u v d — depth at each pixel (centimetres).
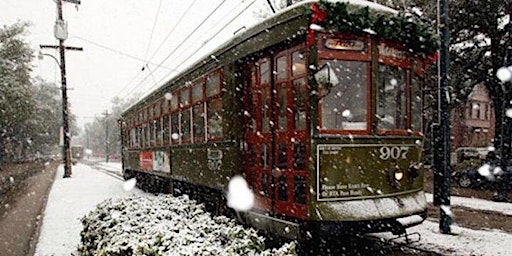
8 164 4969
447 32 763
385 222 606
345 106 601
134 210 567
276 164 673
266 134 697
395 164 631
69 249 722
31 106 3453
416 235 731
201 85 917
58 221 980
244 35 727
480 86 3080
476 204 1135
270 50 686
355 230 588
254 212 720
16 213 1192
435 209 1044
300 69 619
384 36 616
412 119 663
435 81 1566
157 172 1341
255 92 734
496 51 1588
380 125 624
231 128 770
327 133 589
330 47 591
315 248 661
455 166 1645
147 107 1504
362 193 603
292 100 636
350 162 597
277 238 662
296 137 623
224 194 798
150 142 1457
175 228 452
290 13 613
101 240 481
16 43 3347
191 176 982
